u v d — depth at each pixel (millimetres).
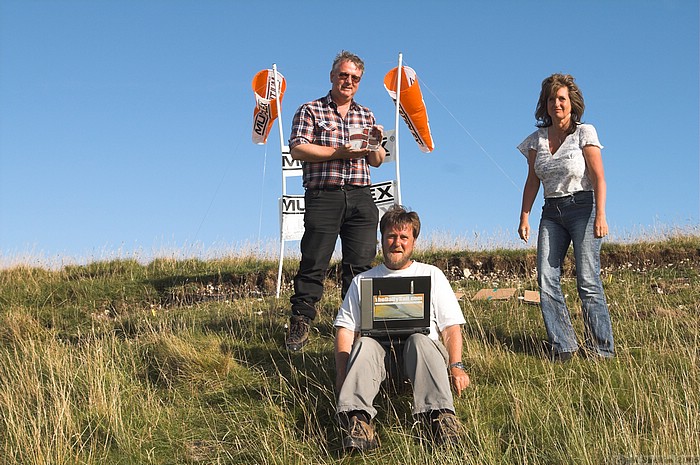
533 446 4402
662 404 4754
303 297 6070
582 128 5699
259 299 8398
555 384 5090
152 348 6223
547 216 5848
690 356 5355
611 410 4738
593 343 5613
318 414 4984
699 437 4305
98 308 9500
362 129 5781
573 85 5699
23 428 4844
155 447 4805
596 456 4176
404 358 4602
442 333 4875
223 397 5324
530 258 10281
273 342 6289
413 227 4965
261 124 8992
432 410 4395
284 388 5309
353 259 6082
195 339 6340
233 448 4719
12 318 8133
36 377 5523
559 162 5695
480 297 7613
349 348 4789
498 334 6344
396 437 4543
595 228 5586
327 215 6000
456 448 4332
